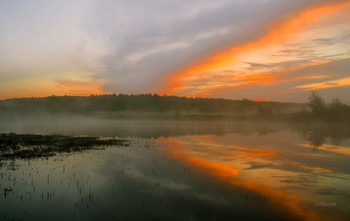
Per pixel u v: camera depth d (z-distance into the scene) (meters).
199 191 10.94
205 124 67.19
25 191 10.79
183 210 8.98
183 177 13.03
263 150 21.27
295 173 13.83
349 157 18.09
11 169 14.34
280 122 58.28
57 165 15.46
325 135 33.03
